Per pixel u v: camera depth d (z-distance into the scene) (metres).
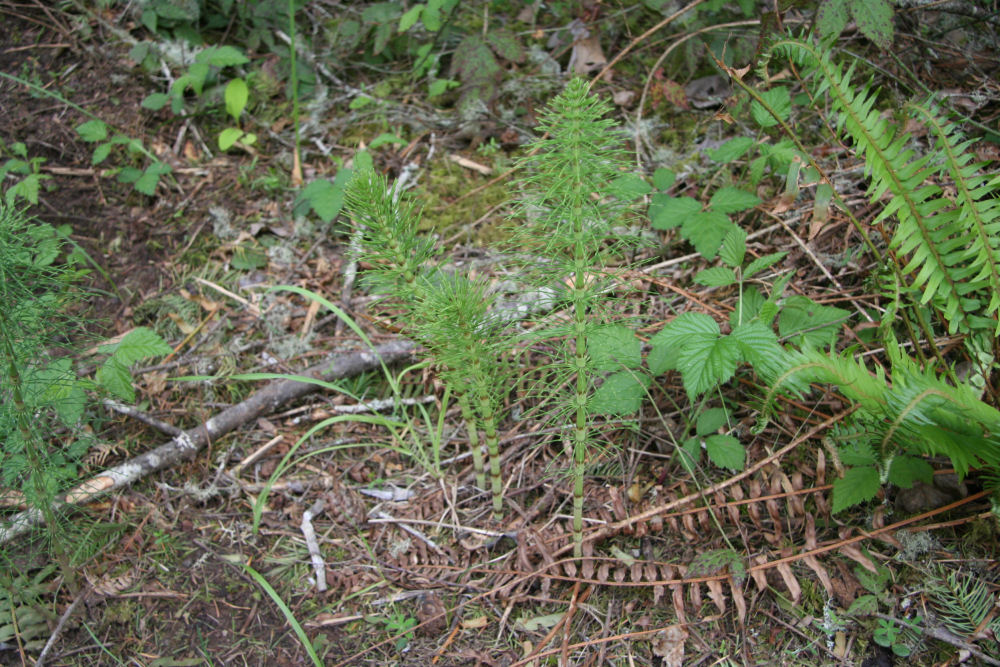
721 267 2.59
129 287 3.24
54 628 2.39
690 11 3.42
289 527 2.61
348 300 3.11
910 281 2.60
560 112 1.76
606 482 2.58
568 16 3.81
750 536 2.38
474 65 3.36
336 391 2.95
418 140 3.59
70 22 3.93
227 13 3.87
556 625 2.29
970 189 2.12
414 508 2.62
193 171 3.55
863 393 1.98
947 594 2.17
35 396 2.34
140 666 2.30
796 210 2.98
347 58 3.92
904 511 2.34
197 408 2.91
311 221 3.38
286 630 2.37
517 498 2.61
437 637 2.32
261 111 3.73
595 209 1.88
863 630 2.17
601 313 2.08
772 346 2.17
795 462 2.46
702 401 2.54
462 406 2.37
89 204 3.43
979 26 3.38
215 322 3.13
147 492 2.71
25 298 2.35
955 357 2.55
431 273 2.14
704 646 2.20
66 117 3.65
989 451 1.94
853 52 3.35
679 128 3.39
